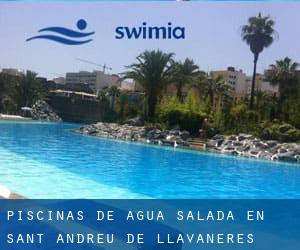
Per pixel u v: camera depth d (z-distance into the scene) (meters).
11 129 23.27
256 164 14.73
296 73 30.94
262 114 24.42
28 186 8.46
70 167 11.62
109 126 25.33
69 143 18.23
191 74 28.77
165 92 27.70
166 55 27.42
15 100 35.34
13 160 12.24
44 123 30.30
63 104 33.66
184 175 11.45
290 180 11.42
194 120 23.47
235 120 23.38
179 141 20.16
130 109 28.88
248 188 9.96
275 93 29.81
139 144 19.47
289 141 20.56
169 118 24.20
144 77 27.50
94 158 13.89
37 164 11.77
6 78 34.88
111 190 8.62
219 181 10.80
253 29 29.36
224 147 18.86
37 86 35.62
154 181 10.19
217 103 28.98
